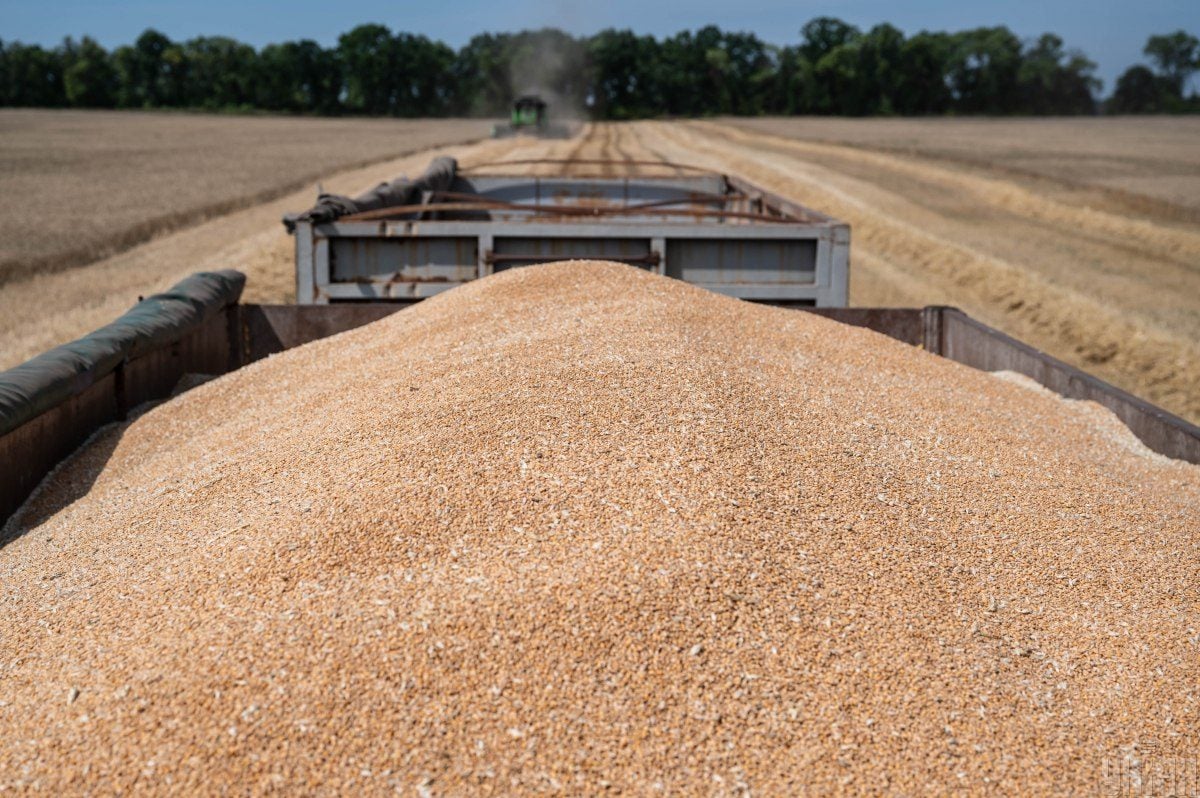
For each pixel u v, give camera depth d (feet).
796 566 9.55
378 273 20.35
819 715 8.16
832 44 390.01
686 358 13.21
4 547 11.88
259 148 148.97
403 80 363.56
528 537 9.66
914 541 10.44
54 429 13.91
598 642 8.54
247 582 9.39
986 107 368.27
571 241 20.30
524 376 12.60
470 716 7.91
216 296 18.72
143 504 12.05
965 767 7.89
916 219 72.90
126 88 362.53
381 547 9.61
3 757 7.79
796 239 20.45
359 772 7.47
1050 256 57.31
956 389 15.57
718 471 10.64
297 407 14.26
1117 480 13.01
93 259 53.36
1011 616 9.72
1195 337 38.17
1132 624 9.86
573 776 7.52
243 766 7.50
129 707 8.07
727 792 7.48
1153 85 395.34
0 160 120.98
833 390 13.93
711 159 124.47
